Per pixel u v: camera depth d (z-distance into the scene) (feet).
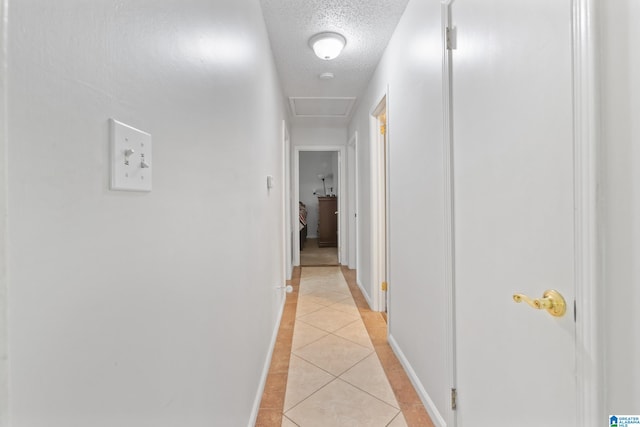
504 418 3.22
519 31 2.89
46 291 1.17
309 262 17.40
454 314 4.27
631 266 1.94
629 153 1.94
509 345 3.12
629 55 1.92
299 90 10.52
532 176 2.74
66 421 1.26
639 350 1.90
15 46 1.05
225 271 3.41
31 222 1.11
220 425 3.18
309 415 4.98
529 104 2.77
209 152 2.95
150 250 1.89
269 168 7.22
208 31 2.95
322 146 15.72
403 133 6.42
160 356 2.00
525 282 2.86
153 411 1.91
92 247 1.41
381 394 5.52
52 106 1.20
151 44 1.91
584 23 2.13
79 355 1.33
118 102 1.58
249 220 4.73
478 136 3.64
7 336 1.03
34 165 1.12
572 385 2.33
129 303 1.68
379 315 9.40
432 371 4.94
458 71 4.11
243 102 4.40
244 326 4.28
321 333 8.11
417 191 5.61
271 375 6.15
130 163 1.66
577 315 2.25
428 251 5.09
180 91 2.32
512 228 3.04
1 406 1.01
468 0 3.84
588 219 2.14
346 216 16.39
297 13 6.32
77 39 1.32
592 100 2.10
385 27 6.84
